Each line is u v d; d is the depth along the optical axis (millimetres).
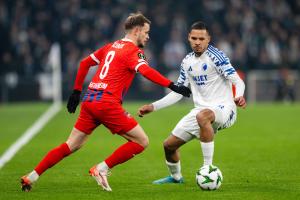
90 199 24828
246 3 91312
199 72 27844
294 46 86812
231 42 84750
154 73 25281
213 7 90750
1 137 47625
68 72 82812
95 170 26047
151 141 44438
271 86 83062
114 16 86500
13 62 83250
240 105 26797
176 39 84250
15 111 69625
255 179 29219
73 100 27234
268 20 90688
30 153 39094
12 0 87312
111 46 26516
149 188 27203
